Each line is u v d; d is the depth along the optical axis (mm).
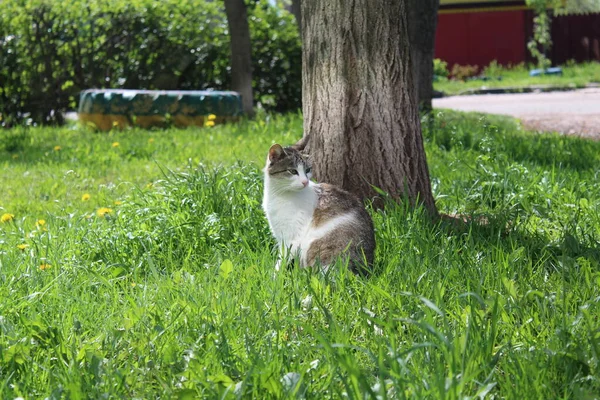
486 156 4457
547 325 2834
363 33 3818
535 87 15664
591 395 2480
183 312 2941
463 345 2561
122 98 7570
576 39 19562
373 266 3326
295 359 2721
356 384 2484
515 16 19297
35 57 8617
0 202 4625
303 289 3113
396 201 3871
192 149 5836
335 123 3865
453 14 19438
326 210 3396
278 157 3424
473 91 15844
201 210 3854
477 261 3311
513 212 3834
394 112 3861
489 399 2562
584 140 6152
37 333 2844
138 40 8906
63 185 4984
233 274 3223
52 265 3426
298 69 9547
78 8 8695
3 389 2594
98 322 2977
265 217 3770
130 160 5711
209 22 9328
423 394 2504
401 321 2838
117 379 2621
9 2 8508
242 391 2496
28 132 7473
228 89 9297
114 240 3611
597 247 3479
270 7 9742
